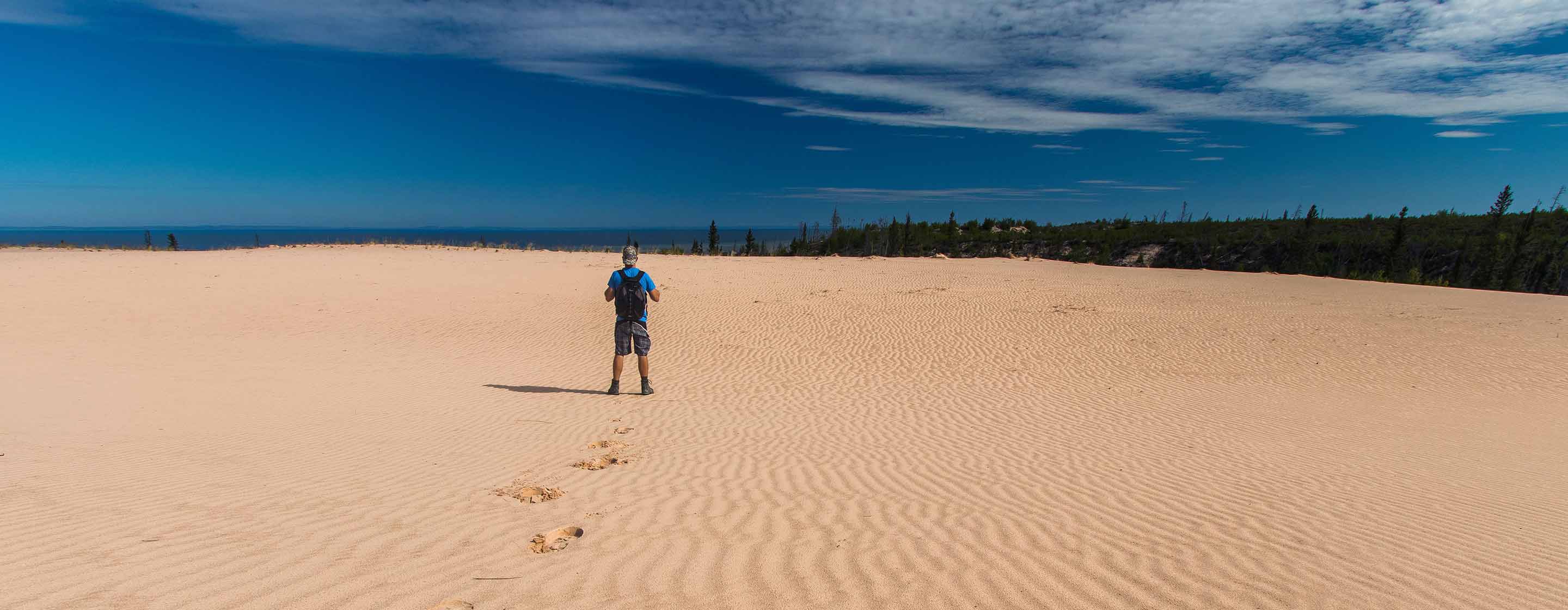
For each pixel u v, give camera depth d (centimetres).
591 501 519
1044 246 6656
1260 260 5538
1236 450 748
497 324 1728
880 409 982
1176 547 438
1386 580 389
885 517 496
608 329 1698
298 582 337
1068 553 423
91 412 796
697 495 549
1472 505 550
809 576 373
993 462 686
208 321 1630
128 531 400
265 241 16912
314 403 904
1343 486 602
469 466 615
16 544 371
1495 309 2019
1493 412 975
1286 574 393
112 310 1706
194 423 758
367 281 2409
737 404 1003
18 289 1961
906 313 1973
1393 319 1845
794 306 2080
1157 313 1980
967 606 339
